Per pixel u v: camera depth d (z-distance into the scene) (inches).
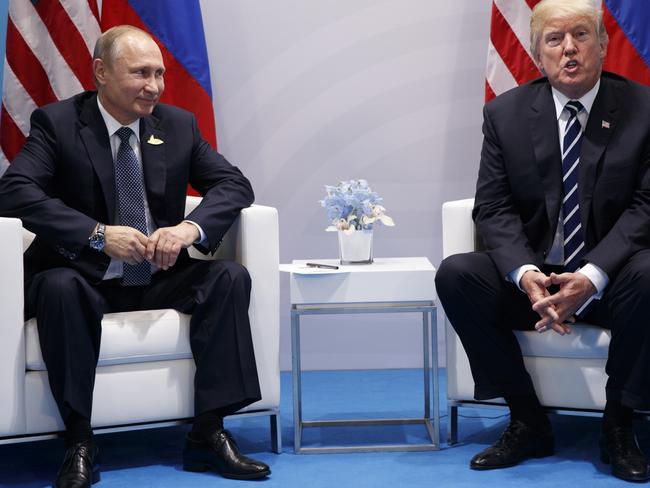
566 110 95.3
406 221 136.2
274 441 98.8
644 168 91.9
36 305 88.0
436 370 97.9
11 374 87.3
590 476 86.8
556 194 94.0
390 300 97.8
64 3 125.7
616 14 124.3
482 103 133.9
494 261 92.0
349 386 128.4
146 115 97.3
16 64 125.5
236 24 133.8
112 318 91.2
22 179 92.8
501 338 91.8
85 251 93.4
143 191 98.2
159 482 88.7
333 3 133.5
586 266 88.2
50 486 88.5
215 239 95.4
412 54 133.8
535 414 92.6
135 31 96.4
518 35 126.0
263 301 96.2
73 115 97.4
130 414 91.0
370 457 96.3
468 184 135.0
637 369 85.0
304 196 136.2
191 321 92.2
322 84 134.6
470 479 87.4
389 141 135.2
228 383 91.2
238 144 135.4
